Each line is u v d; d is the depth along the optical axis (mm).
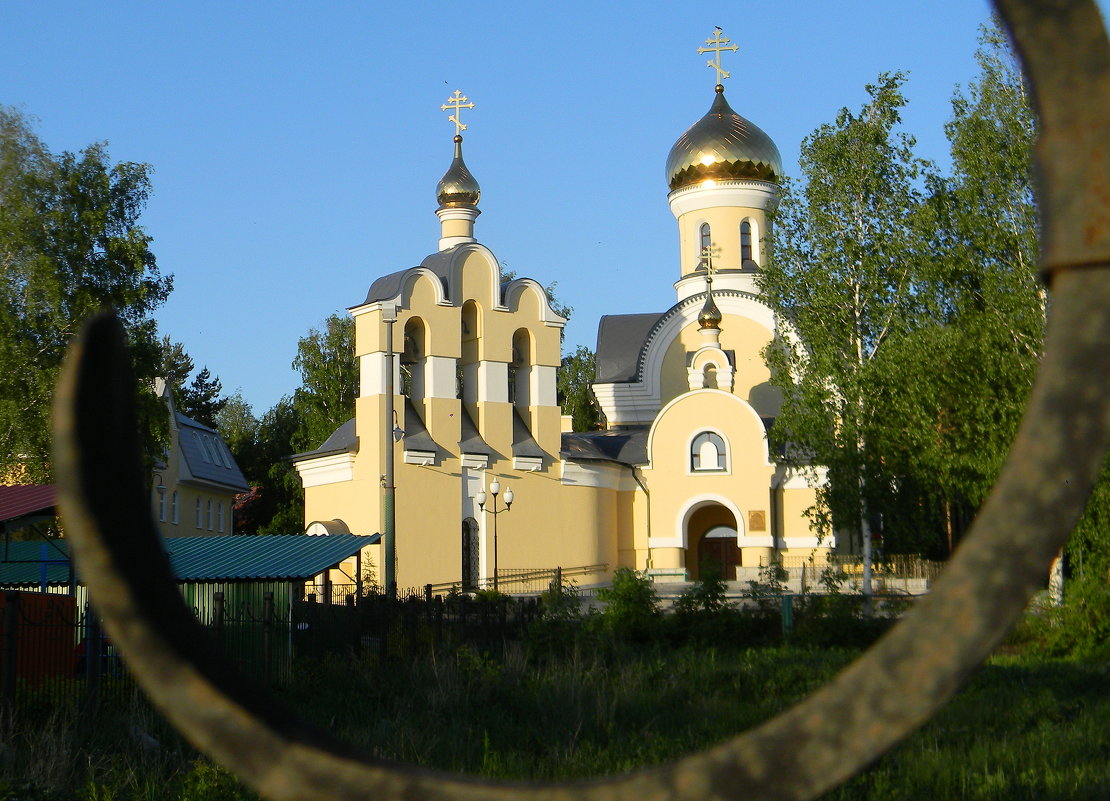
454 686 15922
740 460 44812
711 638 23922
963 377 29281
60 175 37969
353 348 64375
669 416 45844
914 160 33219
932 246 32188
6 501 19031
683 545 45125
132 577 1031
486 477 41344
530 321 43781
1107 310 940
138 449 1056
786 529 44875
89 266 37812
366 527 39281
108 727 13406
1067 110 958
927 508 30859
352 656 18609
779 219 34125
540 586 41438
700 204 52812
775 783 1008
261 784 1091
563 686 15836
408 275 40375
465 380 42969
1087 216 943
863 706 990
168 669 1057
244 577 20062
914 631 984
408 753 12562
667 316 51000
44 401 34906
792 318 33844
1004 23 978
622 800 1053
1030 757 12086
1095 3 938
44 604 16594
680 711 15445
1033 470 947
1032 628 23344
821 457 31328
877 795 10453
